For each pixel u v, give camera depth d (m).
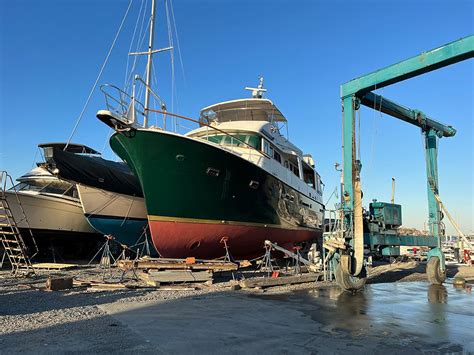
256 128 14.26
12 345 4.87
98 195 14.84
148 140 11.16
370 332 5.85
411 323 6.54
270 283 10.88
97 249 18.31
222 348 4.89
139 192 15.70
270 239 14.96
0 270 13.93
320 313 7.27
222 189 12.31
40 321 6.17
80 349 4.73
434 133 13.88
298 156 17.94
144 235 15.93
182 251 12.66
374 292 10.23
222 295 9.29
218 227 12.63
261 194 13.57
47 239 16.44
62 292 9.33
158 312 7.09
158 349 4.80
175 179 11.65
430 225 13.36
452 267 19.19
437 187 13.64
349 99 11.09
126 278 11.77
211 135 14.48
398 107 12.52
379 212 13.03
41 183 17.09
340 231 10.45
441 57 9.76
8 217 13.23
